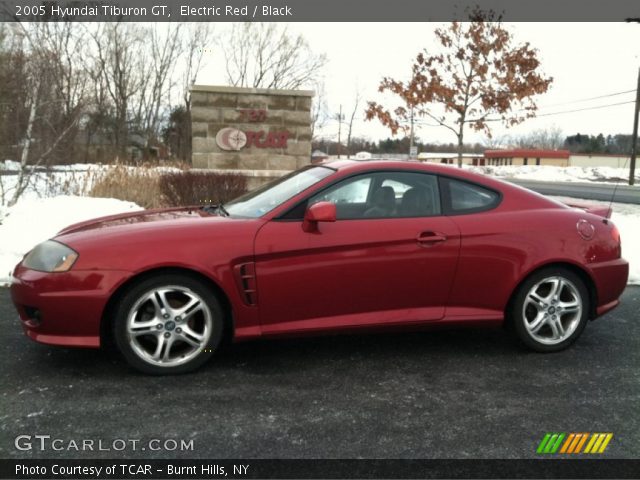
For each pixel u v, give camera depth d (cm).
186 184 959
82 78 3497
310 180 396
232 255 349
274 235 358
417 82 1418
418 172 400
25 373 351
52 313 332
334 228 368
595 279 410
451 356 404
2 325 440
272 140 1358
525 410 318
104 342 350
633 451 275
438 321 388
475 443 279
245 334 359
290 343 423
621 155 8306
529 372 375
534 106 1382
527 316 410
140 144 4481
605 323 493
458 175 407
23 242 665
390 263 372
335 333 375
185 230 354
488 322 397
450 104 1409
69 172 1198
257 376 357
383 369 376
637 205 1666
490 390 345
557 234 403
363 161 404
